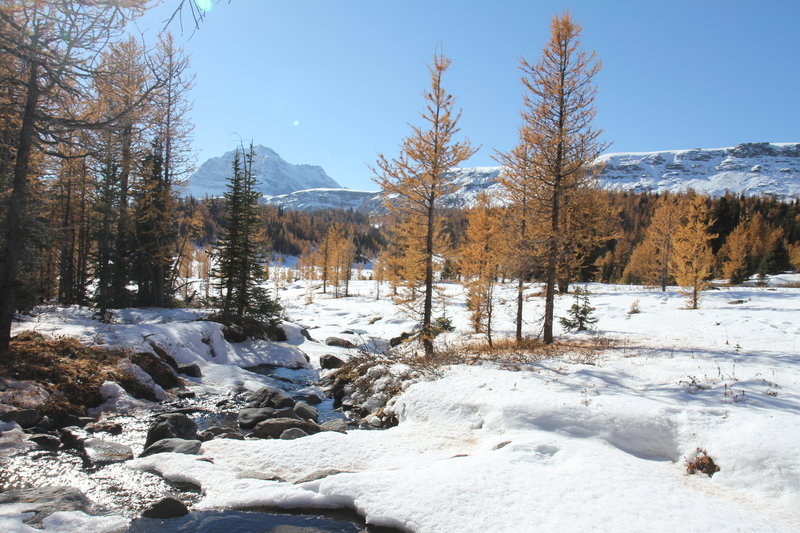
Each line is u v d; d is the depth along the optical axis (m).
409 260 17.14
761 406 7.79
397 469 6.82
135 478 6.89
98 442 8.05
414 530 5.20
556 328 22.83
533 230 17.61
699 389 9.11
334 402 13.59
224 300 22.59
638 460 6.79
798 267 56.16
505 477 6.08
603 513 5.07
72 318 18.06
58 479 6.72
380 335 30.31
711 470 6.49
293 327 26.03
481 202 25.27
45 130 9.31
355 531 5.48
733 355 12.35
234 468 7.31
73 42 6.89
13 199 10.05
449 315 32.56
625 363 12.02
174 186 25.00
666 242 32.28
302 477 6.89
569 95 16.45
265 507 6.04
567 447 7.04
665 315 21.86
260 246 23.42
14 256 10.56
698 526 4.77
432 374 11.99
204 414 11.26
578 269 22.62
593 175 18.95
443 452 7.64
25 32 6.63
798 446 6.15
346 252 60.78
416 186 16.52
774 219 77.56
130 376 12.02
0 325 10.46
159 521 5.63
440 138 16.16
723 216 64.88
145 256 24.94
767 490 5.74
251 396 12.97
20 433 8.12
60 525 5.26
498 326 26.23
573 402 8.56
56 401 9.62
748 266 56.56
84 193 21.23
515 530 4.92
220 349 18.27
